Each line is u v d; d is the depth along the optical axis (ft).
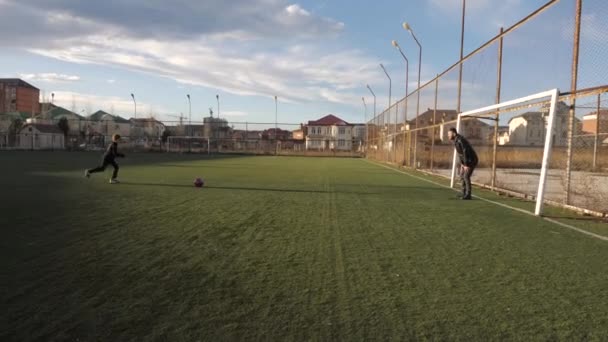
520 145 41.96
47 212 22.44
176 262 13.52
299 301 10.34
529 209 26.78
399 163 85.46
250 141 163.43
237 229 18.95
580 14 24.98
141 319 9.14
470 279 12.25
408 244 16.55
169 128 186.80
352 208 26.04
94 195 29.91
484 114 40.88
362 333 8.62
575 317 9.59
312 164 87.15
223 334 8.47
